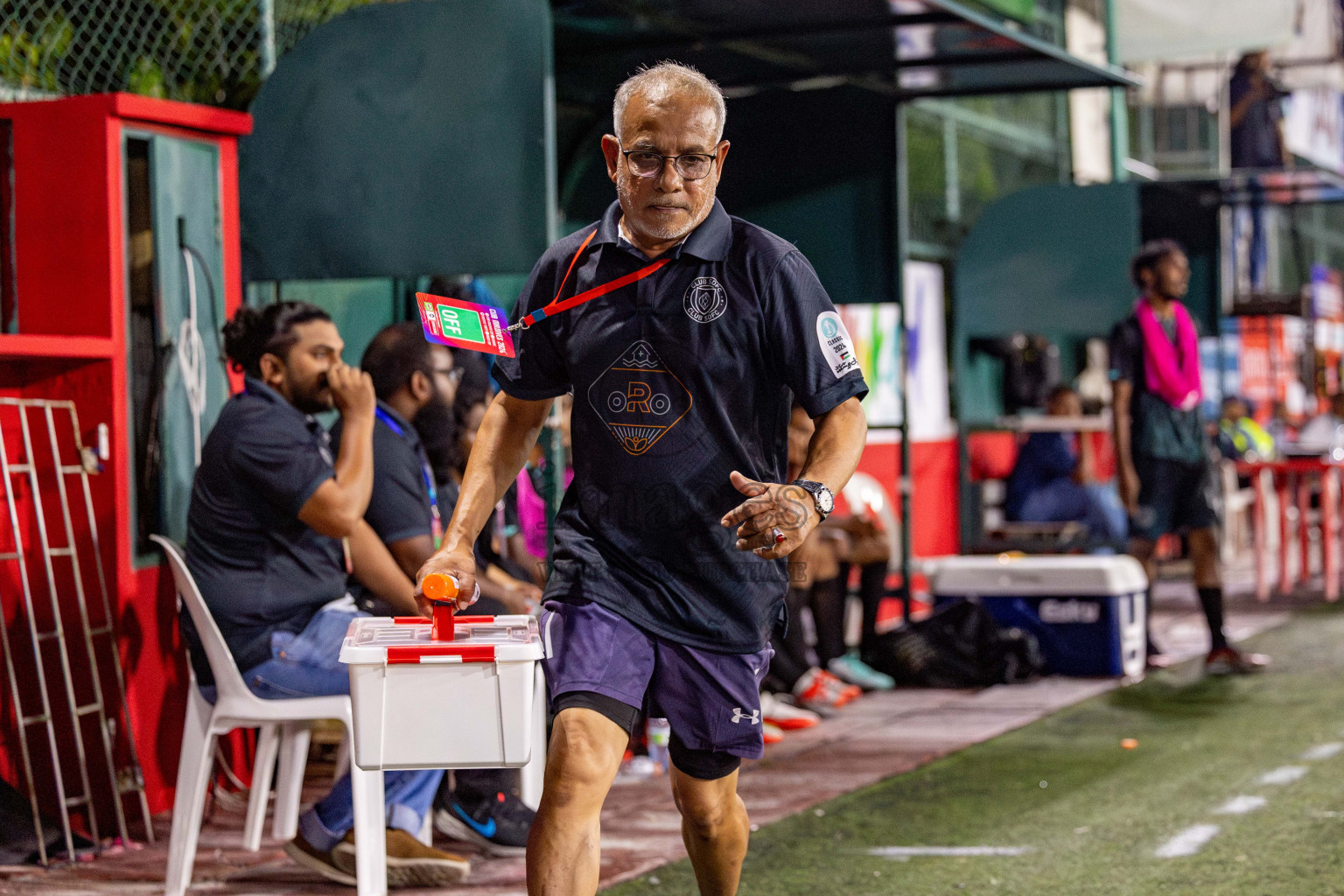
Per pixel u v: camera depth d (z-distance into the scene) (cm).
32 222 637
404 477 591
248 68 771
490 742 351
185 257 657
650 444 367
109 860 574
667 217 357
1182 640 1105
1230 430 1591
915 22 761
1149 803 635
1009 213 1232
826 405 363
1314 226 2169
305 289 727
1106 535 1192
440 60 666
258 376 561
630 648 368
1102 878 532
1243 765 702
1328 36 1405
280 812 584
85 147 630
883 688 906
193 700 535
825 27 774
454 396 657
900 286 920
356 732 351
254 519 535
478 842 573
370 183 675
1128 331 963
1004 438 1366
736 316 363
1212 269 1383
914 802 646
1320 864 541
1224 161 1351
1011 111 1431
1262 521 1338
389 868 525
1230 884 521
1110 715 831
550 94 656
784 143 934
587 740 355
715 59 841
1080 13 1325
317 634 532
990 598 973
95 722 617
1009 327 1231
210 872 557
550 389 388
